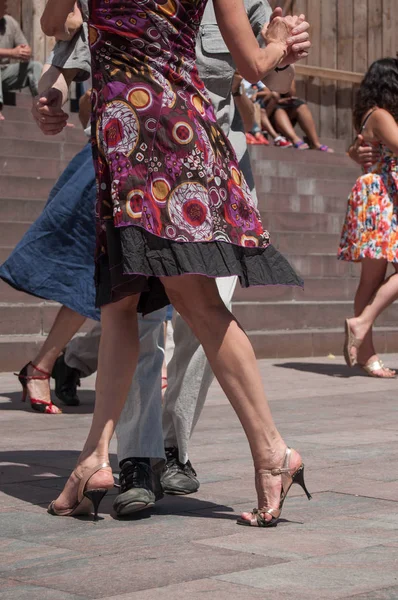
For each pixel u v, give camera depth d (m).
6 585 2.97
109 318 3.92
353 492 4.36
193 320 3.77
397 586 2.95
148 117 3.58
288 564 3.19
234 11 3.74
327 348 11.58
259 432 3.76
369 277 9.40
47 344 6.92
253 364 3.76
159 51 3.63
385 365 10.55
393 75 9.25
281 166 15.95
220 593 2.88
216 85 4.53
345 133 21.38
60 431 6.10
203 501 4.20
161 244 3.52
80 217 6.69
